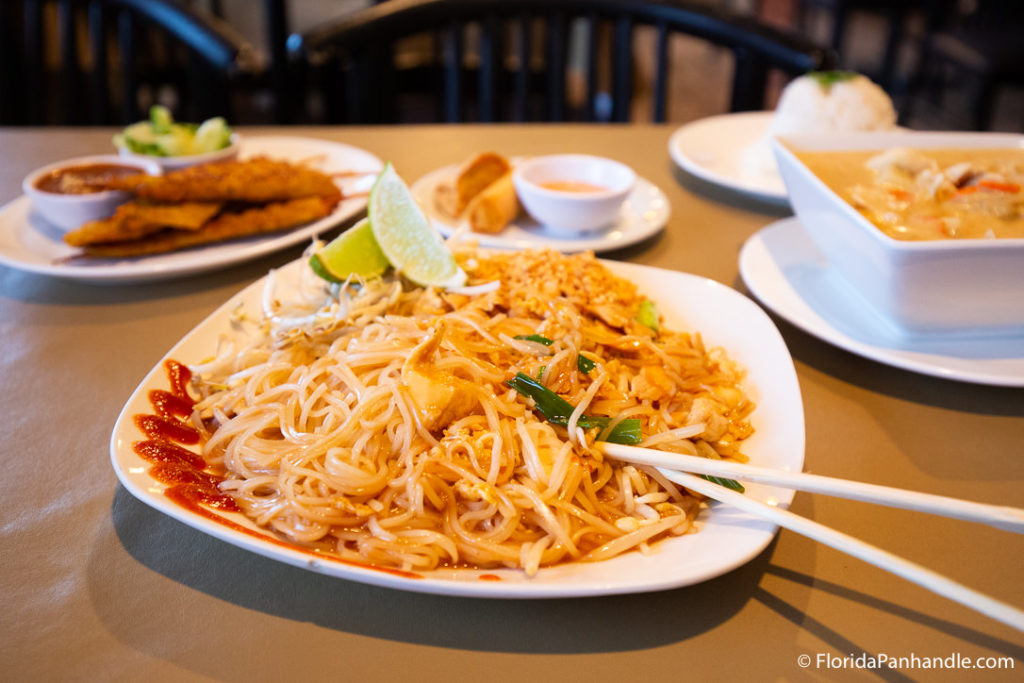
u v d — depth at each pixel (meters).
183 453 0.37
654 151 0.74
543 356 0.40
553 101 0.90
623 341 0.42
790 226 0.57
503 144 0.74
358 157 0.68
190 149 0.65
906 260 0.42
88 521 0.36
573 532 0.35
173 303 0.51
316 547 0.34
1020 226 0.47
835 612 0.33
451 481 0.36
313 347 0.43
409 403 0.37
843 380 0.45
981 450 0.41
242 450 0.37
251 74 1.30
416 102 1.59
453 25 0.86
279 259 0.56
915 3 1.68
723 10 0.85
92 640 0.31
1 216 0.57
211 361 0.43
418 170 0.69
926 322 0.45
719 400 0.40
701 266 0.56
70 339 0.48
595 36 0.87
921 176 0.51
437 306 0.44
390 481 0.36
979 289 0.43
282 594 0.33
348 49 0.83
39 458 0.39
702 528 0.34
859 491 0.31
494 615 0.32
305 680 0.30
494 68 0.88
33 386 0.44
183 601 0.33
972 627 0.32
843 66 1.78
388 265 0.49
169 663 0.30
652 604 0.33
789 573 0.34
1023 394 0.44
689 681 0.30
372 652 0.31
